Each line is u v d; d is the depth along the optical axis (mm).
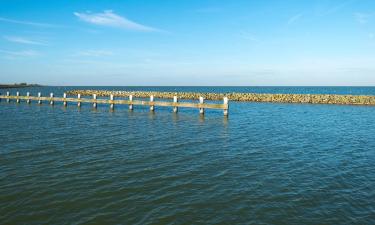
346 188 9688
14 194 8938
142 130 20641
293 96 50531
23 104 42781
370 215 7789
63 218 7531
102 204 8344
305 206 8305
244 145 16031
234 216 7699
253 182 10172
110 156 13398
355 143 16906
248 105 44750
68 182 9984
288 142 16984
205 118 27703
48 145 15469
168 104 30219
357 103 45469
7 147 14828
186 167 11820
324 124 24547
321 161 12945
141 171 11242
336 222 7418
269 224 7297
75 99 37469
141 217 7617
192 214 7789
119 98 64875
